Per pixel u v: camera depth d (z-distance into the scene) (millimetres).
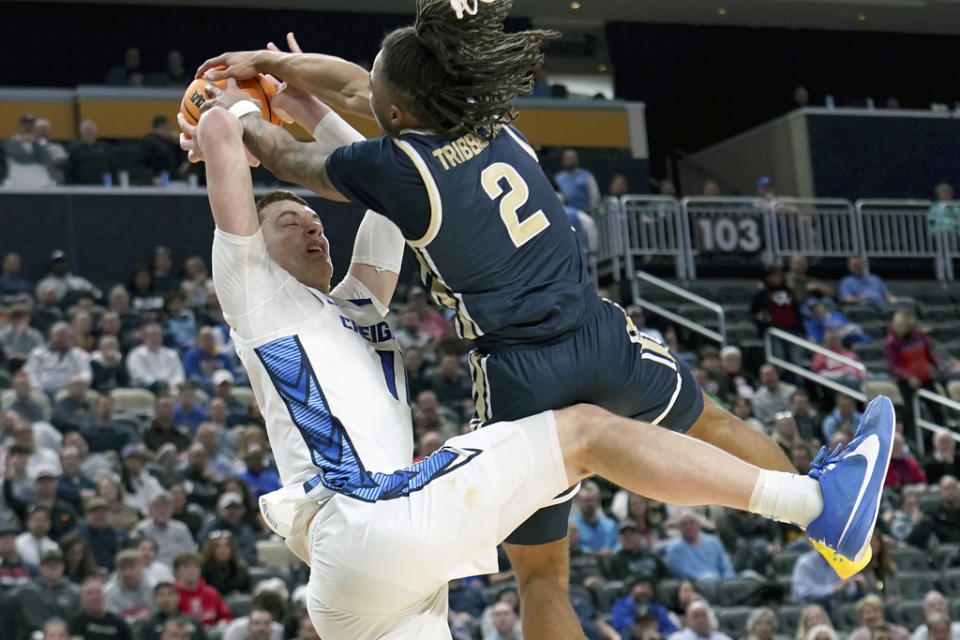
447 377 13164
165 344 13586
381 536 3193
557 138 20406
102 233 16406
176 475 10852
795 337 16031
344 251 16734
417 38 3270
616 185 18625
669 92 24438
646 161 20219
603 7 23469
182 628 8672
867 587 10750
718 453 3230
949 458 14062
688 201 18125
